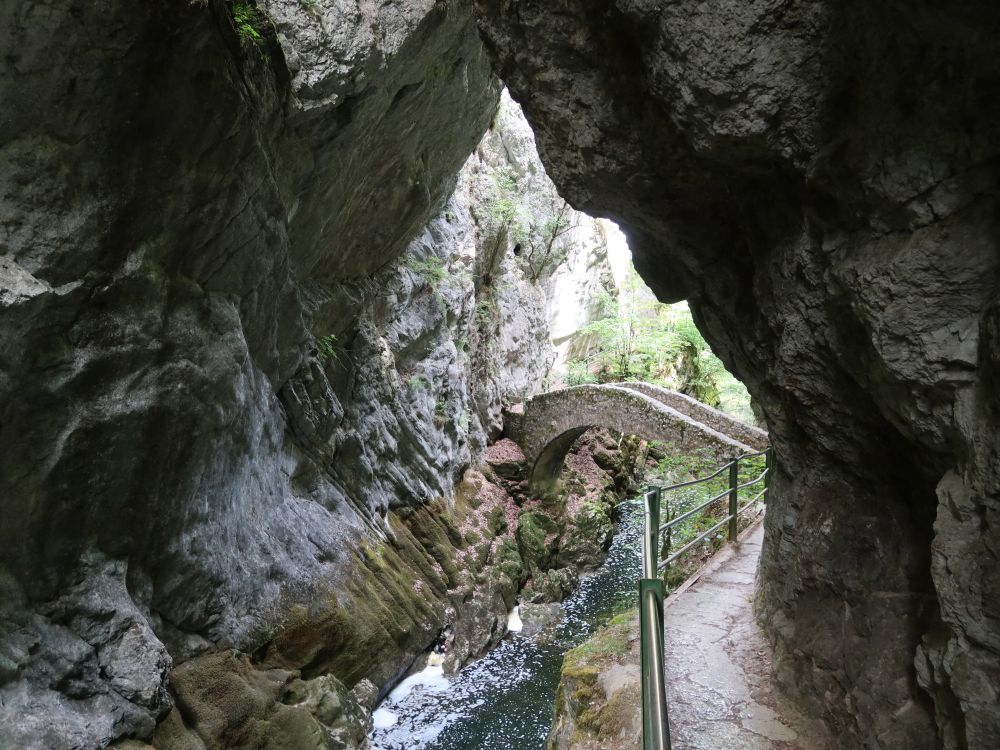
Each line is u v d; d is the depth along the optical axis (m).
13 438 5.05
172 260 6.00
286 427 9.40
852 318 3.01
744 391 23.81
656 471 12.59
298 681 8.09
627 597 15.01
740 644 4.74
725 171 3.67
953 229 2.37
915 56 2.38
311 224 8.77
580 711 4.35
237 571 7.70
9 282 4.75
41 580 5.56
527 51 4.19
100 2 4.51
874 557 3.55
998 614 2.16
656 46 3.16
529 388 20.34
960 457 2.43
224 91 5.52
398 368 13.22
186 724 6.64
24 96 4.59
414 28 7.59
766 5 2.72
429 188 11.62
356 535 10.44
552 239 20.94
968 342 2.32
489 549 14.09
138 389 5.84
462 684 10.91
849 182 2.82
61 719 5.35
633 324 23.89
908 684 3.06
